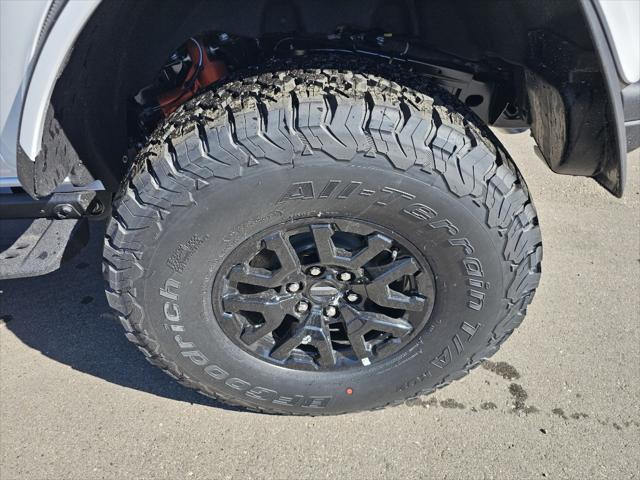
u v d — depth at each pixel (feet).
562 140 5.65
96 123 6.26
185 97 6.95
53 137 5.50
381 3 6.17
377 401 6.90
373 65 5.79
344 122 4.89
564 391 7.54
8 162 5.84
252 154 4.91
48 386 7.75
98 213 6.70
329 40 6.42
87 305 8.98
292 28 6.19
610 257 9.53
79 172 6.24
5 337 8.48
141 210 5.17
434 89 5.65
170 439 7.07
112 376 7.90
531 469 6.67
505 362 7.93
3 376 7.90
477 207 5.24
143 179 5.12
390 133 4.91
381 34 6.38
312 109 4.93
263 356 6.39
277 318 6.09
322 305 6.17
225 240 5.44
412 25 6.31
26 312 8.87
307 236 5.84
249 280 5.82
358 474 6.66
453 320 6.11
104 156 6.54
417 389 6.84
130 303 5.75
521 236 5.50
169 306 5.78
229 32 6.15
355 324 6.21
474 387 7.63
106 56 5.90
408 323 6.17
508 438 7.00
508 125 8.04
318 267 5.84
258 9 6.01
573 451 6.84
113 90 6.31
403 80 5.53
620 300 8.77
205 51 6.70
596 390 7.54
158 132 5.51
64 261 6.39
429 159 4.98
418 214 5.29
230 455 6.88
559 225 10.22
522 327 8.40
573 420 7.19
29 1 4.75
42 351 8.27
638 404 7.34
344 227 5.52
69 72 5.25
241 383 6.57
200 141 4.99
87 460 6.85
